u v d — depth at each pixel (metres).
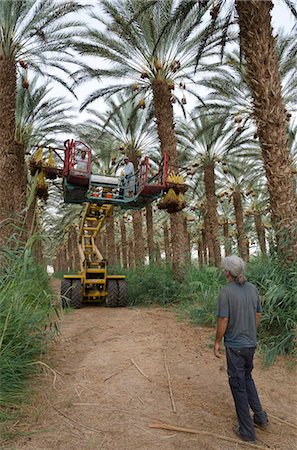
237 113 15.68
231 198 29.42
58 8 12.01
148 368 4.79
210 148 20.44
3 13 11.44
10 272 4.77
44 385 4.08
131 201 10.82
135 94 14.84
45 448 2.79
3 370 3.84
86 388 4.05
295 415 3.52
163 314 8.98
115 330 7.13
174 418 3.37
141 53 13.24
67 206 31.27
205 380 4.39
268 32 6.92
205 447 2.88
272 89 6.86
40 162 9.52
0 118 11.16
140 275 13.16
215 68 14.64
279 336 5.54
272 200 6.83
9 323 4.30
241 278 3.31
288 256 6.34
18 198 14.84
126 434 3.04
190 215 33.81
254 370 4.74
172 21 8.82
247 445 2.93
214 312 7.36
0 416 3.23
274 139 6.82
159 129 13.16
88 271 10.54
